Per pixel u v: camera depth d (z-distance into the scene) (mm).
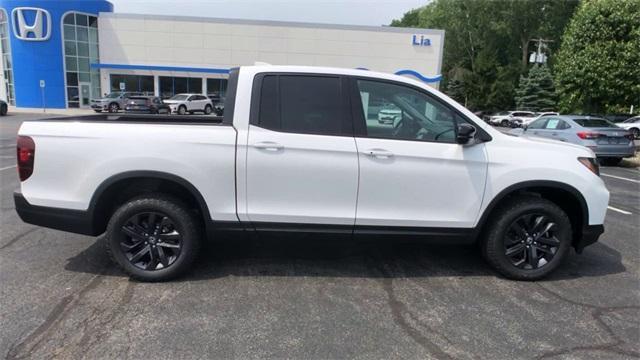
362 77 4105
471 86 50531
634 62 18391
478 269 4602
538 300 3943
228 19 35750
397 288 4113
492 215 4277
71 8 34531
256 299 3812
